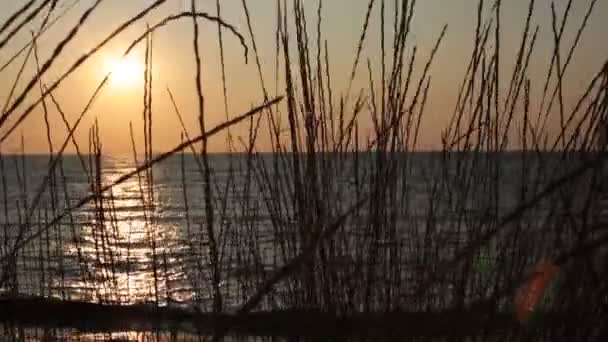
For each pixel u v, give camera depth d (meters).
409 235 2.49
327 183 2.55
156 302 3.52
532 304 1.62
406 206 2.67
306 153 2.53
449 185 2.63
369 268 2.38
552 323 1.66
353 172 2.64
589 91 1.97
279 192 2.85
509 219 1.12
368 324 1.96
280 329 2.06
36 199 1.78
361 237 2.48
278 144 2.87
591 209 1.68
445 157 2.67
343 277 2.39
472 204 2.44
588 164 1.09
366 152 2.65
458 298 1.83
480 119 2.48
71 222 4.37
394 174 2.60
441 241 2.30
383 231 2.48
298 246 2.68
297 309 2.19
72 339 3.94
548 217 1.98
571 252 1.09
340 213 2.53
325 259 2.40
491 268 2.07
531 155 2.14
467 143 2.53
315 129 2.56
